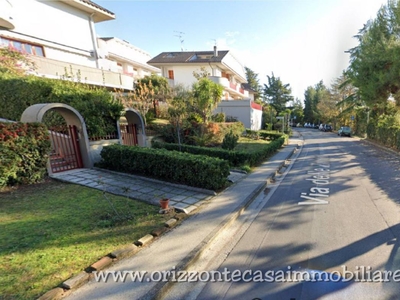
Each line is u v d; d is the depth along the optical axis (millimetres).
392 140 13508
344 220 4020
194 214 4414
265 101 50844
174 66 27031
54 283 2365
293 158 11703
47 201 4711
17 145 5344
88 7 13836
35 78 8711
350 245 3219
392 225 3748
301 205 4914
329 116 38969
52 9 12469
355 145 16453
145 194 5355
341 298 2297
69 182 5996
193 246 3232
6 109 9359
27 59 10062
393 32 12695
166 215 4227
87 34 14578
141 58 25922
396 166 8531
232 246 3395
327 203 4922
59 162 7074
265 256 3084
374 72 13227
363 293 2352
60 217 3967
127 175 6793
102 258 2793
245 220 4344
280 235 3635
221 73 28516
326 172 7980
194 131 12664
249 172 8164
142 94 14367
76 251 2963
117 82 14445
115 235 3416
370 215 4172
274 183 6977
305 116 60562
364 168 8305
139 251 3092
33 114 6059
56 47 12711
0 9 7551
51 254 2871
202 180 5855
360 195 5297
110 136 8383
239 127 17656
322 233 3600
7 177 5176
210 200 5211
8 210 4227
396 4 12117
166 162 6316
